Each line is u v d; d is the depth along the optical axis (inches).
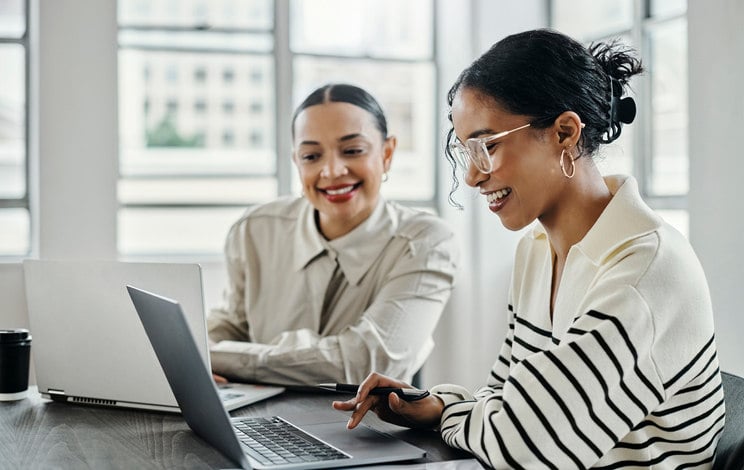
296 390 77.9
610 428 49.2
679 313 50.8
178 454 54.0
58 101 136.4
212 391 48.6
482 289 149.7
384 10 160.1
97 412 67.4
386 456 51.5
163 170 149.9
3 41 140.7
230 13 151.3
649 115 129.1
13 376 72.5
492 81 53.9
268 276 100.2
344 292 97.0
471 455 54.2
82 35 136.9
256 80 153.1
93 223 138.5
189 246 151.7
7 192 141.9
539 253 63.2
